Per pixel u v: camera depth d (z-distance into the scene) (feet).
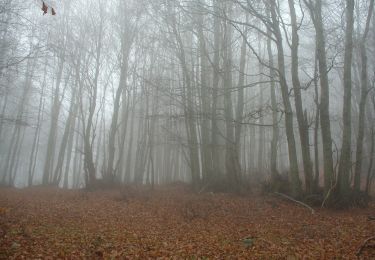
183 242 30.91
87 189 73.41
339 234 32.81
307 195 48.78
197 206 48.60
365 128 79.87
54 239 29.32
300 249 28.12
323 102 47.96
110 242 29.71
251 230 35.88
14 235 28.68
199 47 70.44
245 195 58.59
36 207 47.29
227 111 64.49
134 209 48.75
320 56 48.49
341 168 46.52
